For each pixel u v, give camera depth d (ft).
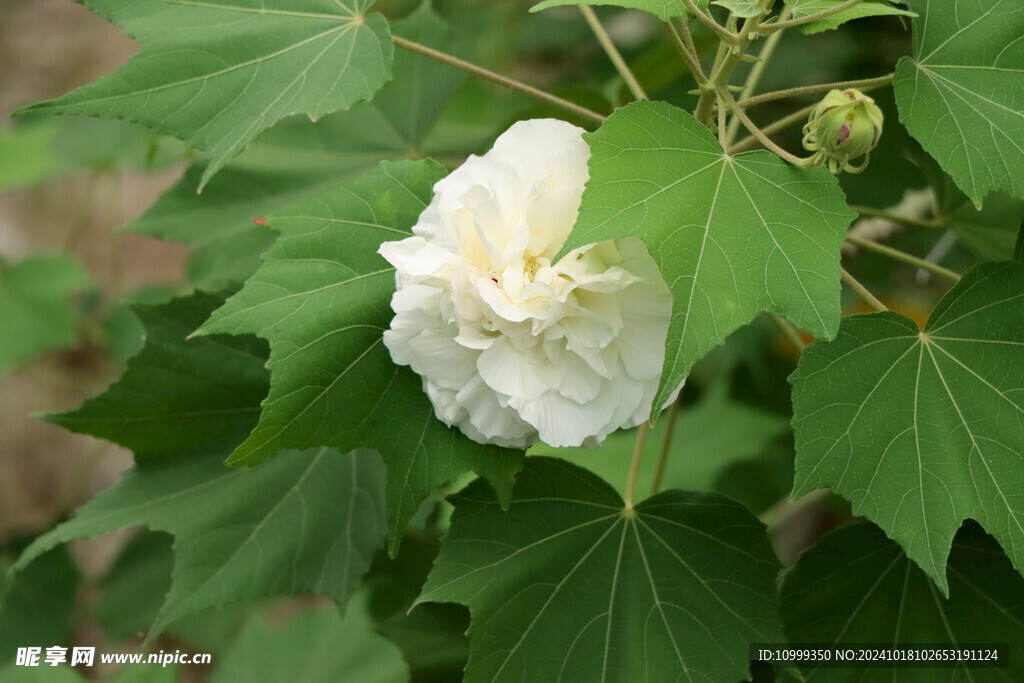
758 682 3.15
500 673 2.94
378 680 3.68
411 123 3.54
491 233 2.83
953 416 2.88
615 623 2.98
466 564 2.97
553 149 2.86
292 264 2.94
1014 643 3.01
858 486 2.86
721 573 3.00
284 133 3.55
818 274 2.77
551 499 3.01
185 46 3.05
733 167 2.85
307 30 3.06
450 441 2.89
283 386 2.88
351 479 3.23
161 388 3.23
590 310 2.84
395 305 2.85
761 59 2.94
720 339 2.74
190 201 3.52
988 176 2.91
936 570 2.83
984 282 2.91
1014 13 2.95
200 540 3.19
